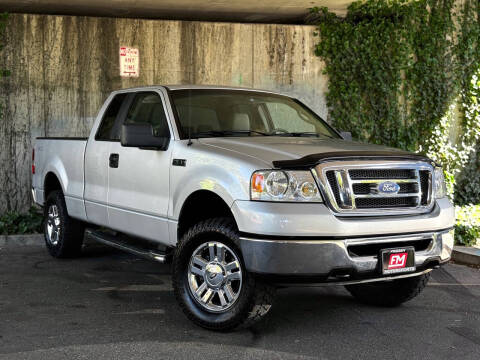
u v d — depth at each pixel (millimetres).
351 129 10047
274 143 4867
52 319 4840
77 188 6598
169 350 4141
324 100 10062
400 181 4539
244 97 5918
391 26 9945
